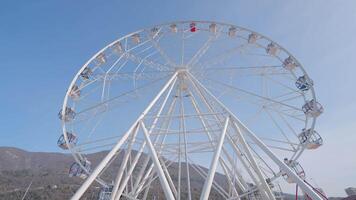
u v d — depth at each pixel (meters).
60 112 26.17
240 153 25.11
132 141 21.19
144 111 21.45
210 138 25.77
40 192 80.31
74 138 26.59
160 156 26.28
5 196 78.00
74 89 27.00
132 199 24.44
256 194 26.69
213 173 16.78
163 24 29.52
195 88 26.23
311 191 17.34
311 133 26.00
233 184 26.11
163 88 24.45
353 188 45.56
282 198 25.80
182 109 27.12
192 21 29.53
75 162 26.09
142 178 28.12
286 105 26.94
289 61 27.81
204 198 15.59
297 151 26.61
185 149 23.80
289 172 18.55
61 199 76.06
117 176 22.11
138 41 29.33
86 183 17.58
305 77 27.16
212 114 22.16
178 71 27.41
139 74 27.38
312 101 26.42
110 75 27.31
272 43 28.56
